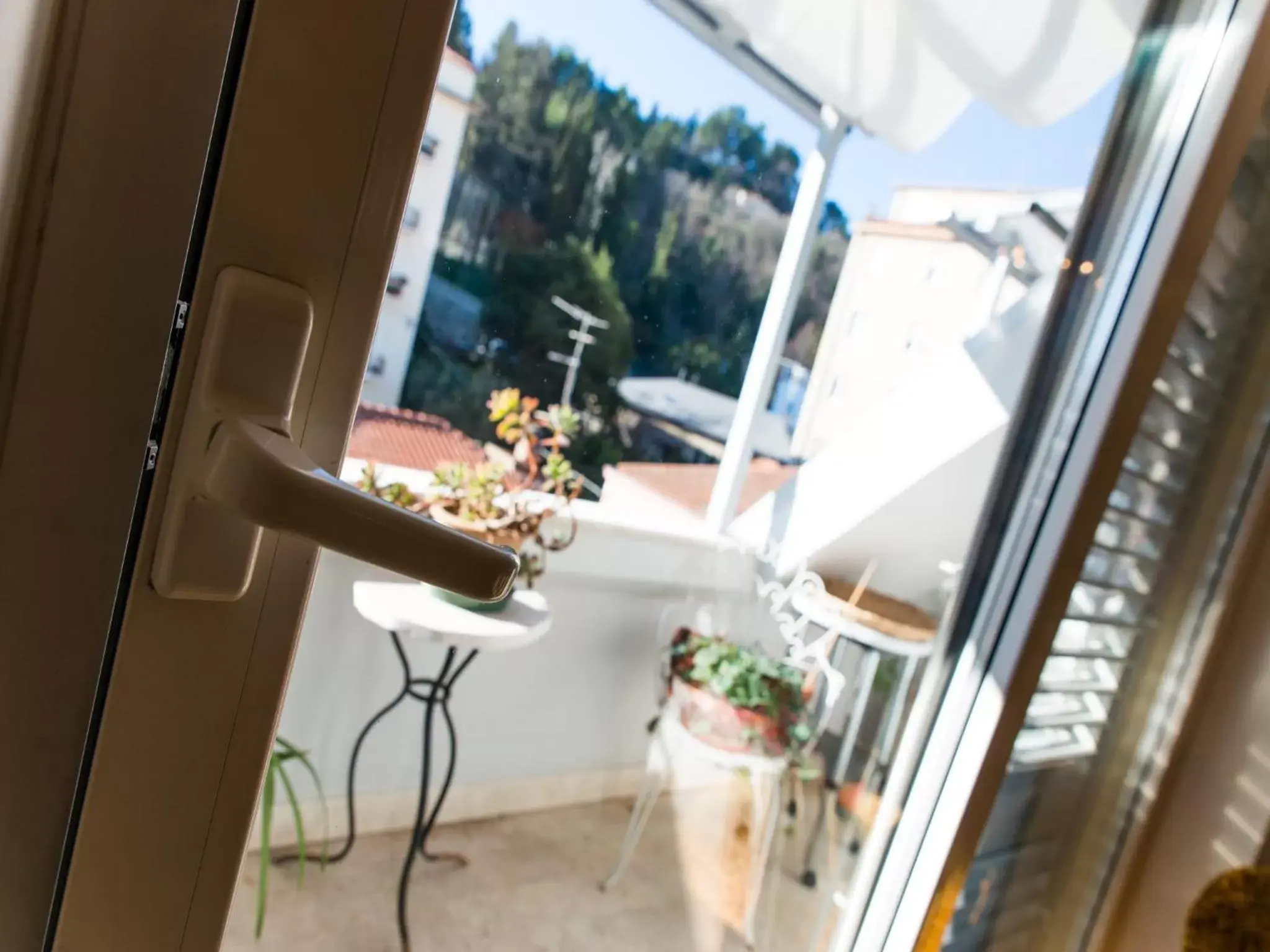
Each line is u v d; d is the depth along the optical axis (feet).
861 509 5.59
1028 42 4.28
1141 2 3.52
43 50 0.99
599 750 6.44
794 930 5.11
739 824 5.77
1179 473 3.40
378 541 0.94
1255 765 3.29
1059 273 3.50
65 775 1.23
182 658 1.14
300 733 5.00
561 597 5.88
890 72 5.08
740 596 6.43
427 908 5.18
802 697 5.73
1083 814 3.69
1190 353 3.19
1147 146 3.23
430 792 5.67
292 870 4.93
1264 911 3.09
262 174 1.01
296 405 1.11
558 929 5.37
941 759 3.33
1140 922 3.56
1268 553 3.34
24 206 1.05
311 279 1.07
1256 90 2.87
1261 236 3.24
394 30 1.03
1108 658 3.48
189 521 1.06
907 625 5.11
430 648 5.36
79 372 1.12
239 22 1.00
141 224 1.10
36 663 1.19
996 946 3.62
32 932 1.27
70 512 1.16
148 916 1.21
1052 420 3.30
